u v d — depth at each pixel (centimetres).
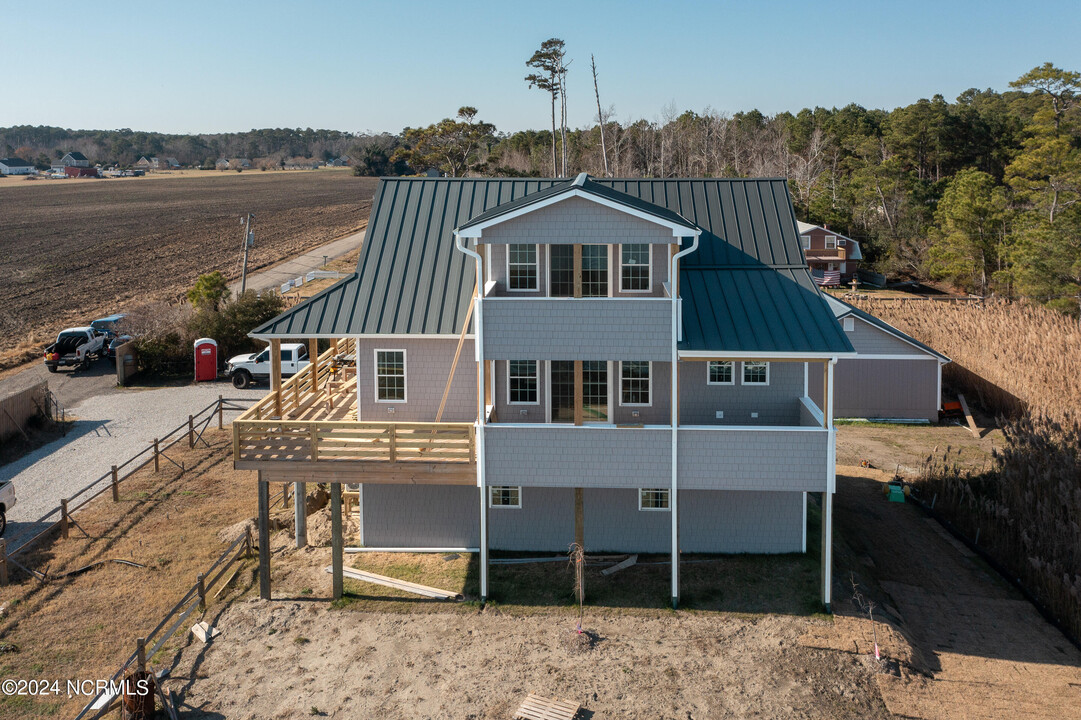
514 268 1808
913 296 6088
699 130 11738
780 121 12769
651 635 1593
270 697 1401
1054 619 1723
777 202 2127
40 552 1953
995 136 9244
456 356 1831
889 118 10681
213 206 12469
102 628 1622
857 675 1456
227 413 3303
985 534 2117
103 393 3656
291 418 1972
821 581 1770
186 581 1816
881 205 7681
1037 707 1385
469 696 1400
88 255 7862
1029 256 4638
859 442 3044
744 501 1927
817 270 6619
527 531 1970
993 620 1727
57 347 4028
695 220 2084
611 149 10650
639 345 1655
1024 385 3209
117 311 5394
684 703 1378
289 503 2259
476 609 1700
